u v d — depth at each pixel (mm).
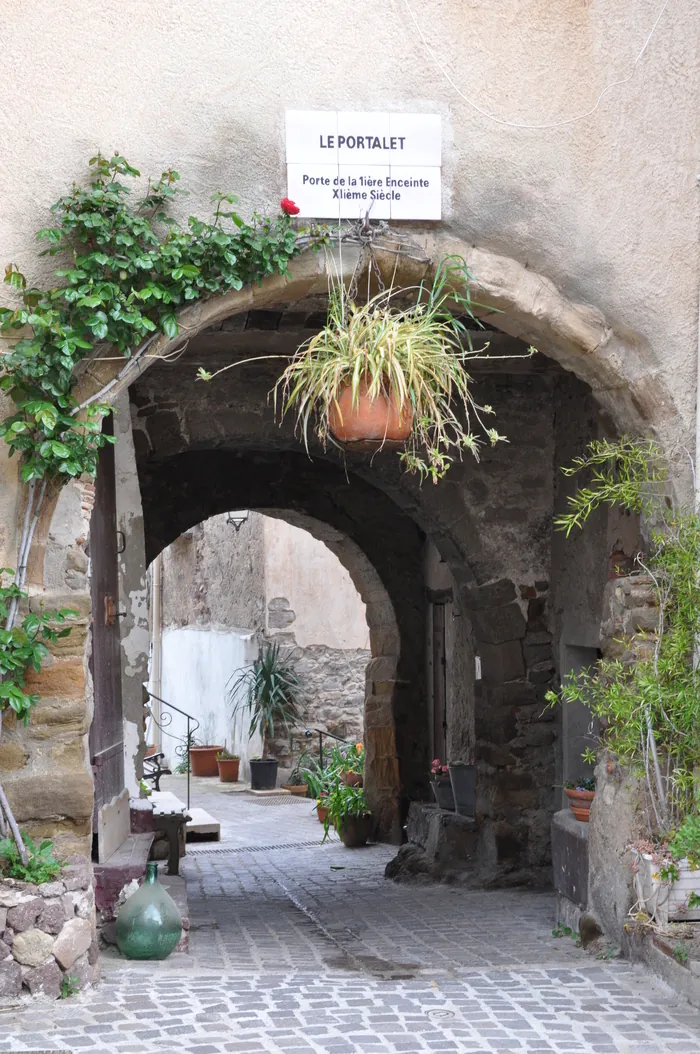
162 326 4520
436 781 8766
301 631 14484
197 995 4137
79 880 4195
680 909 4598
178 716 19453
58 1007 3928
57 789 4363
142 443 7465
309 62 4797
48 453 4211
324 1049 3559
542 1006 4109
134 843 5566
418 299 4758
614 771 5109
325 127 4801
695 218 5133
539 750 7840
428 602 10109
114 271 4461
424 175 4879
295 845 10445
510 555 7867
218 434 7551
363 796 10617
